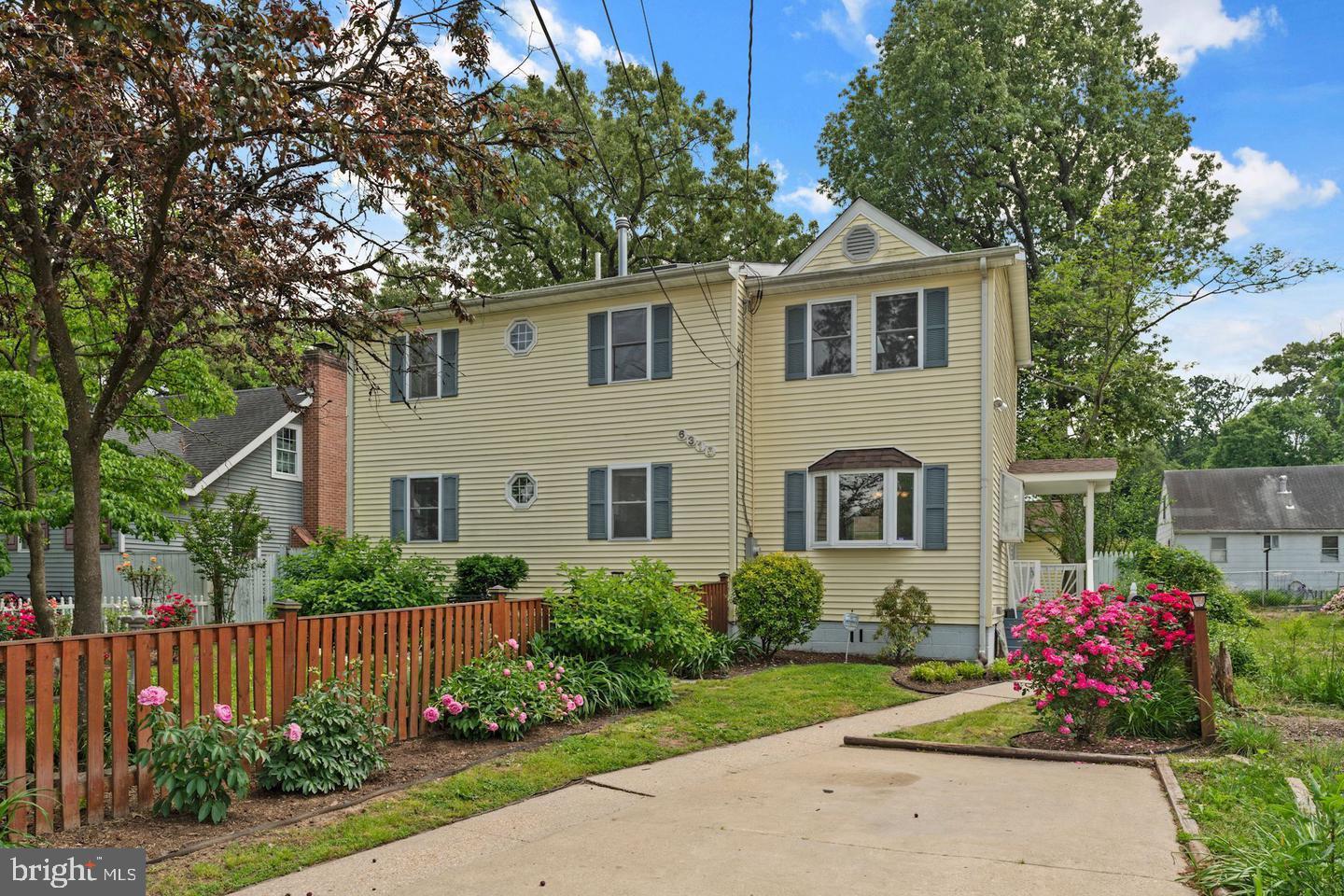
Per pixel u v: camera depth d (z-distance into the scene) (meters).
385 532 19.23
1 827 4.87
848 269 16.25
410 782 6.55
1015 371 21.80
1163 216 30.62
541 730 8.35
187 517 20.73
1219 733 7.84
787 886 4.47
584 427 17.66
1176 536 43.69
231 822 5.55
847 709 10.00
